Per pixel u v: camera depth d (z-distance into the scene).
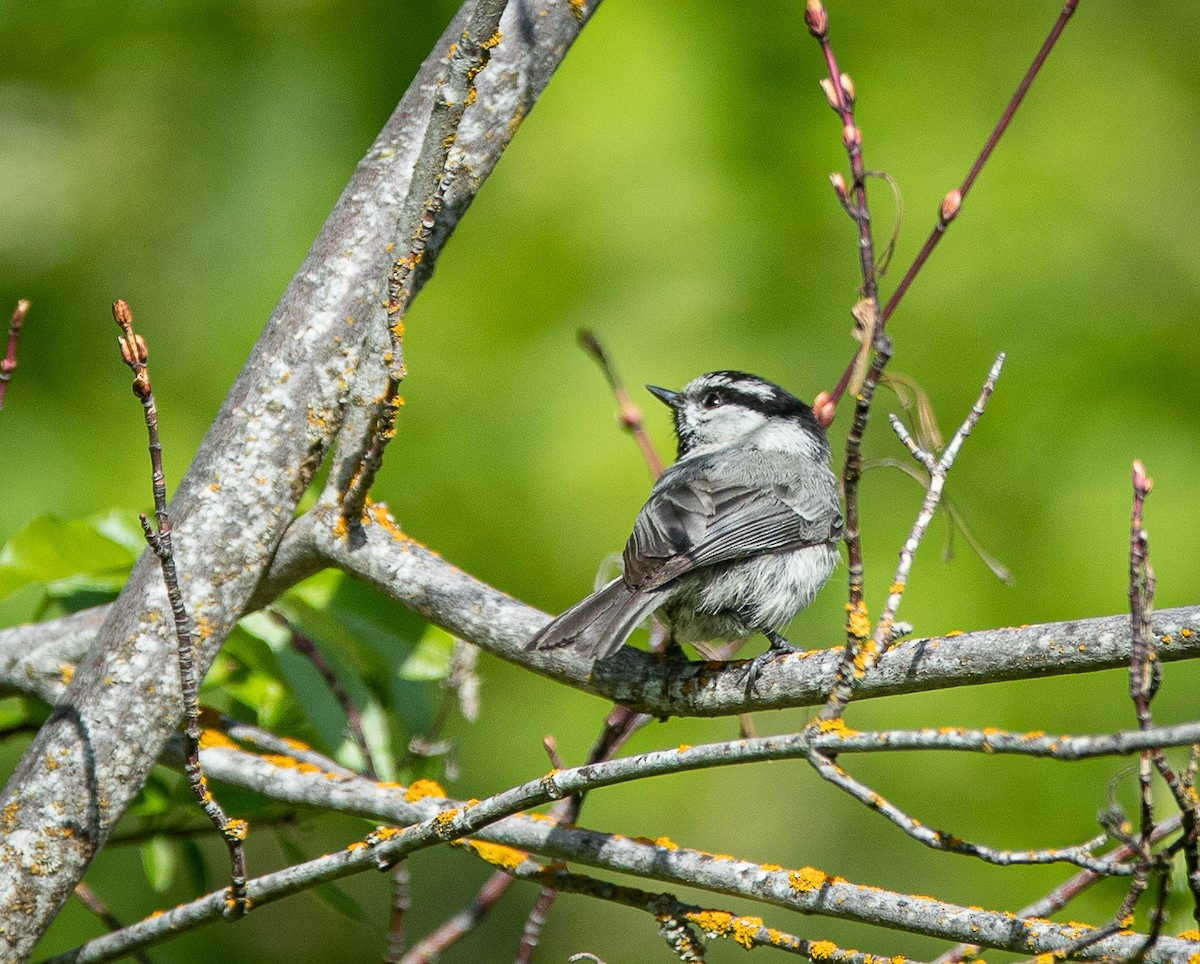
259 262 13.12
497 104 7.23
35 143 13.93
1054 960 5.29
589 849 6.28
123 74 13.95
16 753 12.09
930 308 12.36
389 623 8.37
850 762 11.95
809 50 13.13
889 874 11.61
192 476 6.95
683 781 12.27
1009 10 13.34
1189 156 12.78
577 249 12.68
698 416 9.62
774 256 12.55
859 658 5.25
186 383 12.94
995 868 11.16
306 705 8.11
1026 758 11.24
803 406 9.50
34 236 13.66
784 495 8.20
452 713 12.23
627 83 12.87
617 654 6.85
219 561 6.85
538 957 13.32
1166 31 13.38
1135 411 11.82
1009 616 11.45
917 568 11.73
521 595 12.08
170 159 13.72
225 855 13.01
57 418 12.78
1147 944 5.14
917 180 12.64
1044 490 11.74
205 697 9.77
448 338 12.72
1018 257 12.33
